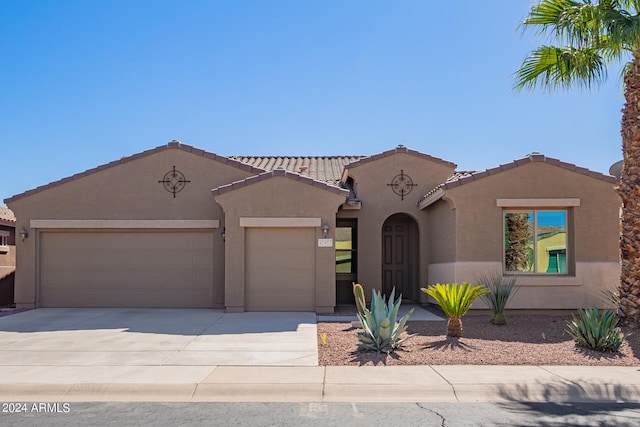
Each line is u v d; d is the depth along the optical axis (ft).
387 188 57.36
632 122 37.78
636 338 34.47
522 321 43.21
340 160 72.23
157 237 53.01
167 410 21.93
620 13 37.11
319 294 48.55
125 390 24.61
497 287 42.11
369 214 57.11
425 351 31.91
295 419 20.65
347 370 27.66
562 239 47.67
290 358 30.30
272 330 39.40
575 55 39.99
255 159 71.97
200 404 22.90
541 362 29.43
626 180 37.88
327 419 20.65
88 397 24.07
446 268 49.78
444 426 19.80
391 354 31.14
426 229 56.85
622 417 21.02
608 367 28.50
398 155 57.67
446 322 42.93
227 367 28.32
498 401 23.50
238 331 39.01
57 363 29.27
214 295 52.21
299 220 48.83
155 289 52.54
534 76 42.22
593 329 32.14
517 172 47.32
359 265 56.65
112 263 52.85
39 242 53.01
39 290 52.75
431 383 25.16
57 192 52.75
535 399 23.95
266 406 22.53
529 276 46.83
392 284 60.75
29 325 41.96
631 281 37.06
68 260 52.95
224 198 49.01
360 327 40.50
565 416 21.12
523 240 47.62
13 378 26.18
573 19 37.19
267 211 48.91
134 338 36.40
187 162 53.11
